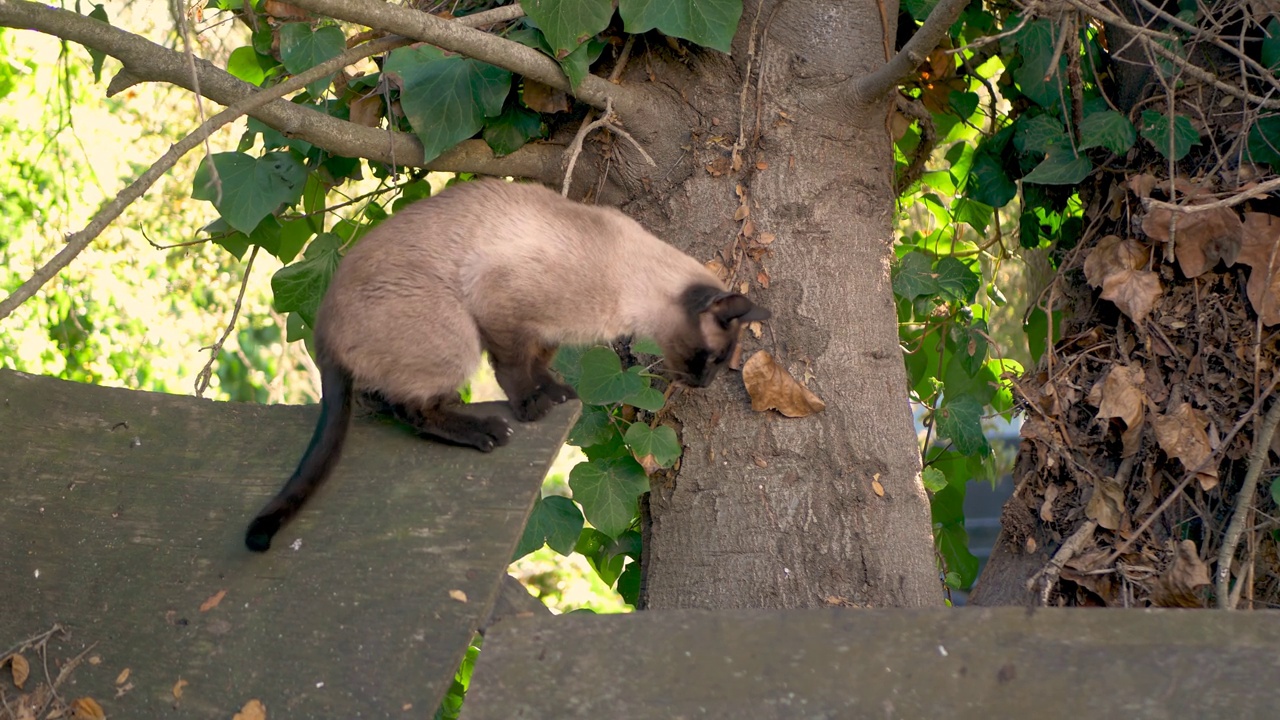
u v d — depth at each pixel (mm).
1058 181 3742
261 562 2703
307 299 3771
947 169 5223
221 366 9398
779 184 3461
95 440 3064
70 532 2869
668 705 2213
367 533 2686
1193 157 3652
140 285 8195
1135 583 3381
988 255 5395
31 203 7367
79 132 7340
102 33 2906
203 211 8031
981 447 4188
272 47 3801
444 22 3086
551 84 3391
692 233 3523
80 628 2682
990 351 5312
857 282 3473
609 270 3217
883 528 3320
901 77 3299
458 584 2529
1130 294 3537
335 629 2533
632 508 3359
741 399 3385
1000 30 4273
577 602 8531
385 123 3934
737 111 3500
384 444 2898
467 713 2264
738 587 3277
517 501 2670
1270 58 3480
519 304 3062
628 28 3287
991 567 3869
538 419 2945
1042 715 2076
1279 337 3381
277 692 2465
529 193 3244
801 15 3479
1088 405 3699
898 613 2271
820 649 2244
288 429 3012
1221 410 3428
